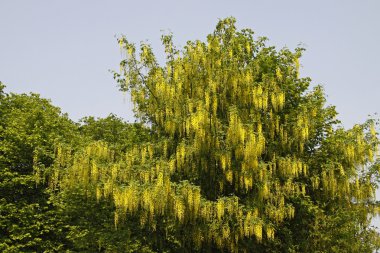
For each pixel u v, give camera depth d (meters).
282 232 16.75
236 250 15.52
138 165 15.32
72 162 16.09
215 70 16.20
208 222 14.88
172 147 16.45
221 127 15.62
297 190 16.09
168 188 13.60
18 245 20.58
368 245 18.36
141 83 17.41
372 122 17.41
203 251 16.56
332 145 17.28
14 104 26.61
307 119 16.45
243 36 17.91
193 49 16.67
